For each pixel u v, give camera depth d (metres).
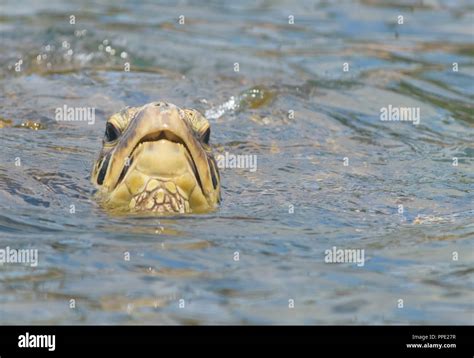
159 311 15.42
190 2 49.97
